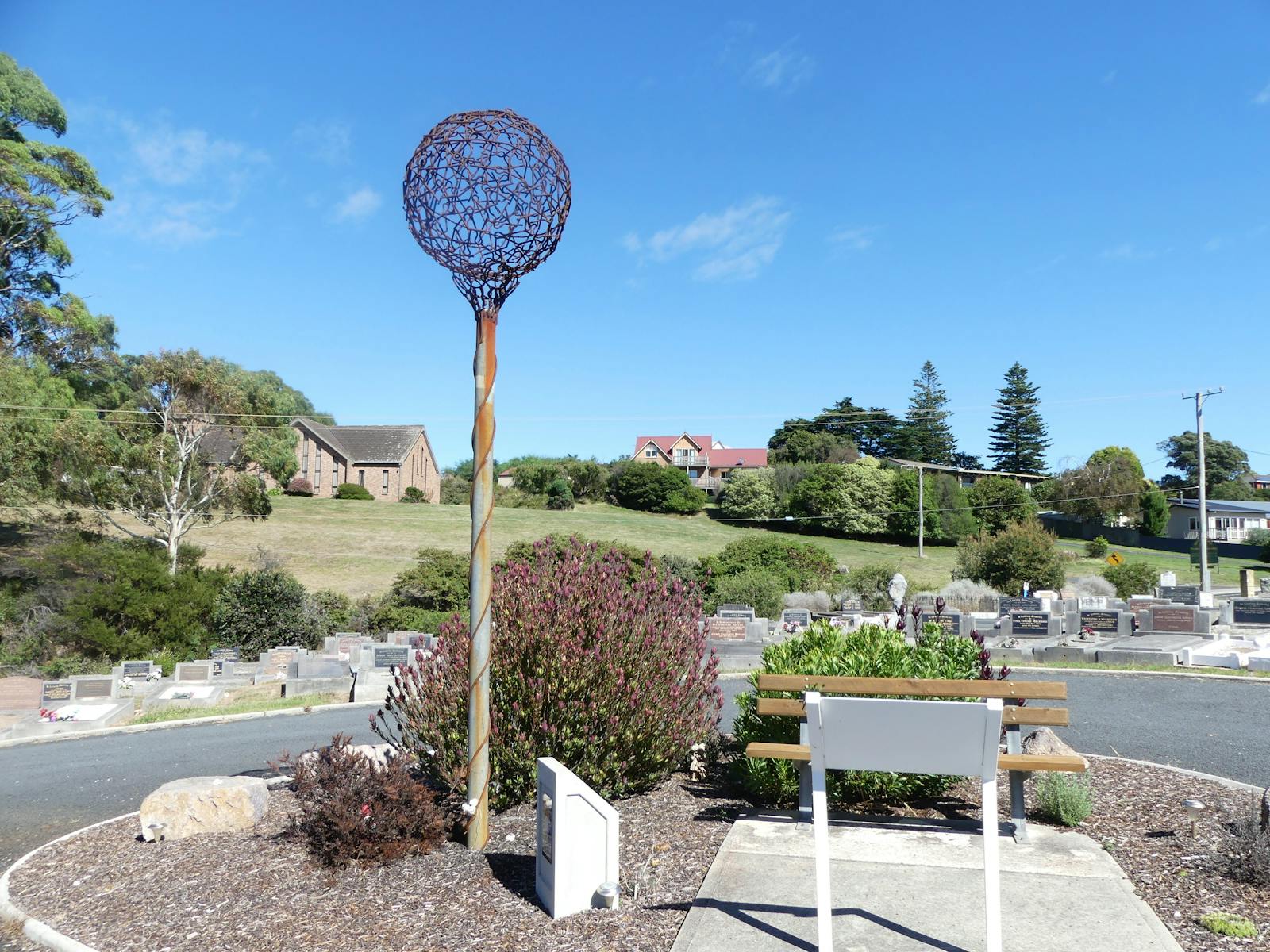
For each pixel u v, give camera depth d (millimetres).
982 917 4504
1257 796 6680
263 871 5773
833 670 6980
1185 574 49406
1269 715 11297
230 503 41188
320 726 13602
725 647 20656
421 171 5969
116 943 4855
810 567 35688
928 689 4930
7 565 31141
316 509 62719
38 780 10688
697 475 100500
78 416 35469
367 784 5848
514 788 6633
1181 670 15641
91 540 35812
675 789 7164
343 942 4637
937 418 89500
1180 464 96938
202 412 39375
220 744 12398
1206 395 38656
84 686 16688
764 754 5539
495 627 6750
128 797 9578
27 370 35688
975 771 3885
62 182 39812
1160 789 6895
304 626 26578
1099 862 5250
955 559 55469
